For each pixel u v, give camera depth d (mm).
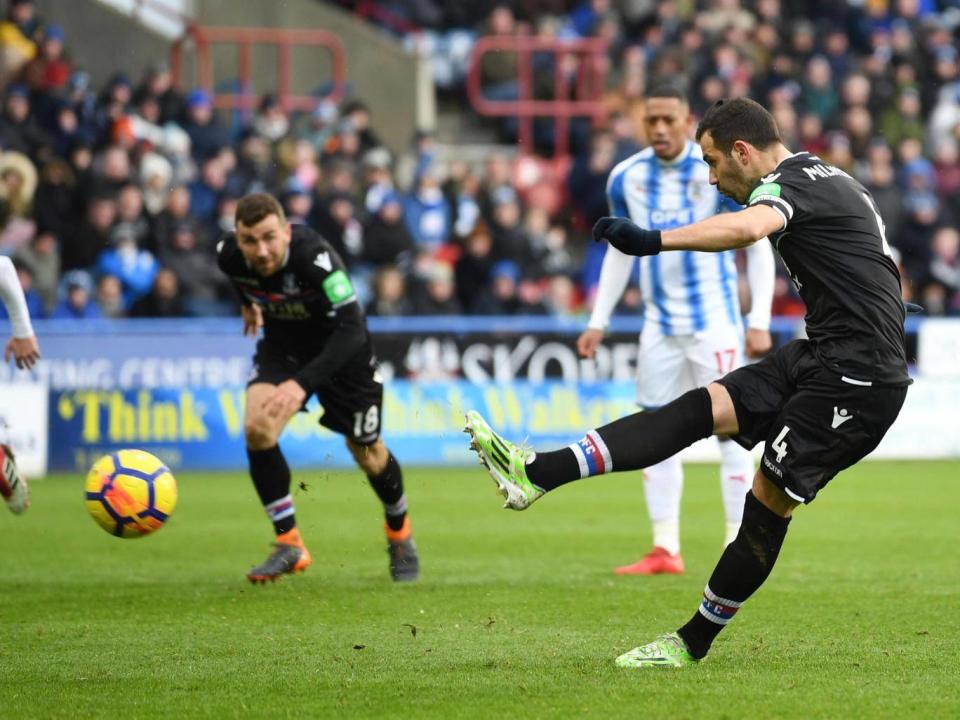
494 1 75375
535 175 66062
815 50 70500
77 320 51719
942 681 17281
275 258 24672
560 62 71438
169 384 50406
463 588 25781
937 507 40312
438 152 70812
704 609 18047
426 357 52156
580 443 17703
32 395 49219
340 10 75750
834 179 17625
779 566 29000
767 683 17141
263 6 72375
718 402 17906
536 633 20953
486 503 42062
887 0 74438
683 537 34594
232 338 51000
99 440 49781
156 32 69125
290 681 17484
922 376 55156
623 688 16875
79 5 68438
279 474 25750
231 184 58062
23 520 37406
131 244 53469
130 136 57250
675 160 28625
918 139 68500
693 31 68875
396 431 52000
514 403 52438
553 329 52656
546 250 58625
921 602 24125
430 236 60344
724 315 28984
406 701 16312
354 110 63906
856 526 36125
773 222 16750
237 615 22719
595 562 29828
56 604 23953
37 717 15727
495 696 16516
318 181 59156
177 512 39219
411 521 37656
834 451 17438
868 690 16734
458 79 75125
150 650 19641
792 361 17891
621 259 29078
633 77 67250
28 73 58250
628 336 53062
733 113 17922
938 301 59875
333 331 25406
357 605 23734
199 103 61250
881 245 17578
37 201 53719
